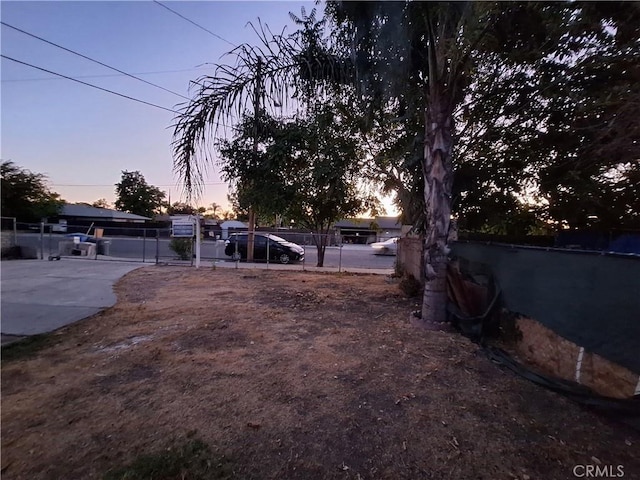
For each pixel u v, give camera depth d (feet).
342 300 22.97
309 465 6.73
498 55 14.33
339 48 16.21
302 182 29.86
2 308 18.40
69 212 128.88
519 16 11.91
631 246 17.44
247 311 18.85
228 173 27.37
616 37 12.72
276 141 24.99
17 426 7.81
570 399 9.42
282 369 11.25
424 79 16.83
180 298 22.04
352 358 12.33
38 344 13.20
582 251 9.79
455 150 20.58
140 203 181.06
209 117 16.52
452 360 12.24
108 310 18.43
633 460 7.00
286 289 26.55
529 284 12.51
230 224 139.64
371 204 41.60
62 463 6.61
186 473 6.39
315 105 20.57
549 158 18.70
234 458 6.86
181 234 39.14
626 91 12.65
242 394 9.49
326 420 8.30
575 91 15.12
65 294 22.20
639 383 7.88
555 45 13.32
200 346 13.25
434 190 16.20
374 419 8.39
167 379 10.36
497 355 12.50
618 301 8.50
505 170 20.08
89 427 7.81
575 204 18.92
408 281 25.96
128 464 6.59
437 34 14.53
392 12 13.60
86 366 11.27
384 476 6.47
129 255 54.44
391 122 21.27
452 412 8.77
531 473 6.60
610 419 8.45
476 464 6.83
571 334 10.19
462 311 17.42
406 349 13.29
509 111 18.29
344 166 26.22
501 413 8.75
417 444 7.45
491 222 21.79
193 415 8.38
